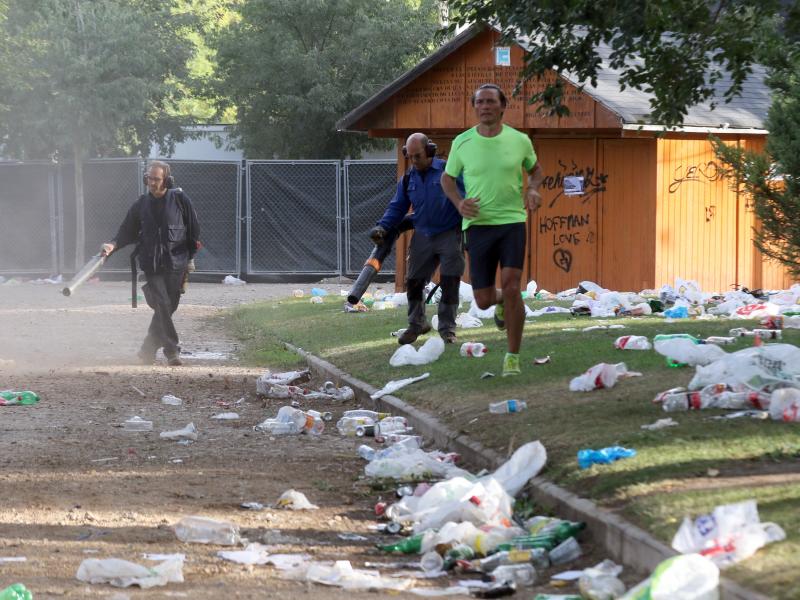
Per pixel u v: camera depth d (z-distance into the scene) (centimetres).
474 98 2712
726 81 6775
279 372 3803
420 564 1634
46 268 8412
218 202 8331
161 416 2930
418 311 3481
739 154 4738
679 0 2609
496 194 2702
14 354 4194
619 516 1631
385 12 10775
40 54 8338
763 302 4469
